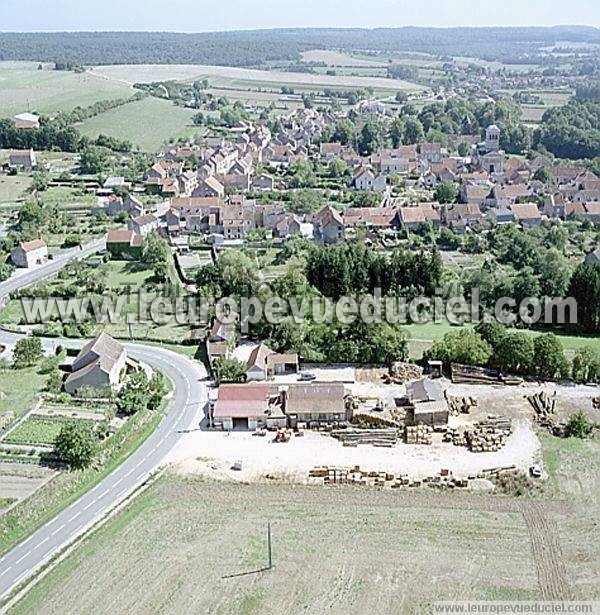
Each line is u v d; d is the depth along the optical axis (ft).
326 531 319.68
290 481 357.61
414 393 422.41
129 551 307.78
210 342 492.95
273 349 486.79
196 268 643.04
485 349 467.52
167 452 382.22
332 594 283.38
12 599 281.74
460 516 329.52
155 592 285.02
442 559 302.04
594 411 421.59
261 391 420.77
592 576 291.99
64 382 437.99
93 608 277.23
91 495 346.33
